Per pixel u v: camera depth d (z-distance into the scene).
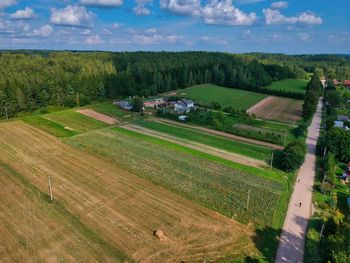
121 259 28.88
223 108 98.00
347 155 57.03
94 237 31.84
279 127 78.06
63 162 51.19
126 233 32.66
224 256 29.84
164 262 28.75
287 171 50.69
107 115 85.81
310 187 45.75
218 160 54.06
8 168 48.22
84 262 28.38
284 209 38.84
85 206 37.59
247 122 82.00
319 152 61.41
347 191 45.56
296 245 31.97
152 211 37.00
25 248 30.02
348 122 81.94
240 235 33.12
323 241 32.16
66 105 95.19
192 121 80.50
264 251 30.86
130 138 65.50
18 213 35.84
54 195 40.00
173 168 49.84
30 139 63.25
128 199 39.53
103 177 45.69
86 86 101.62
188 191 42.25
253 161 54.34
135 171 48.16
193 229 33.84
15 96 83.00
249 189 43.38
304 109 87.75
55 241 31.12
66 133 67.88
